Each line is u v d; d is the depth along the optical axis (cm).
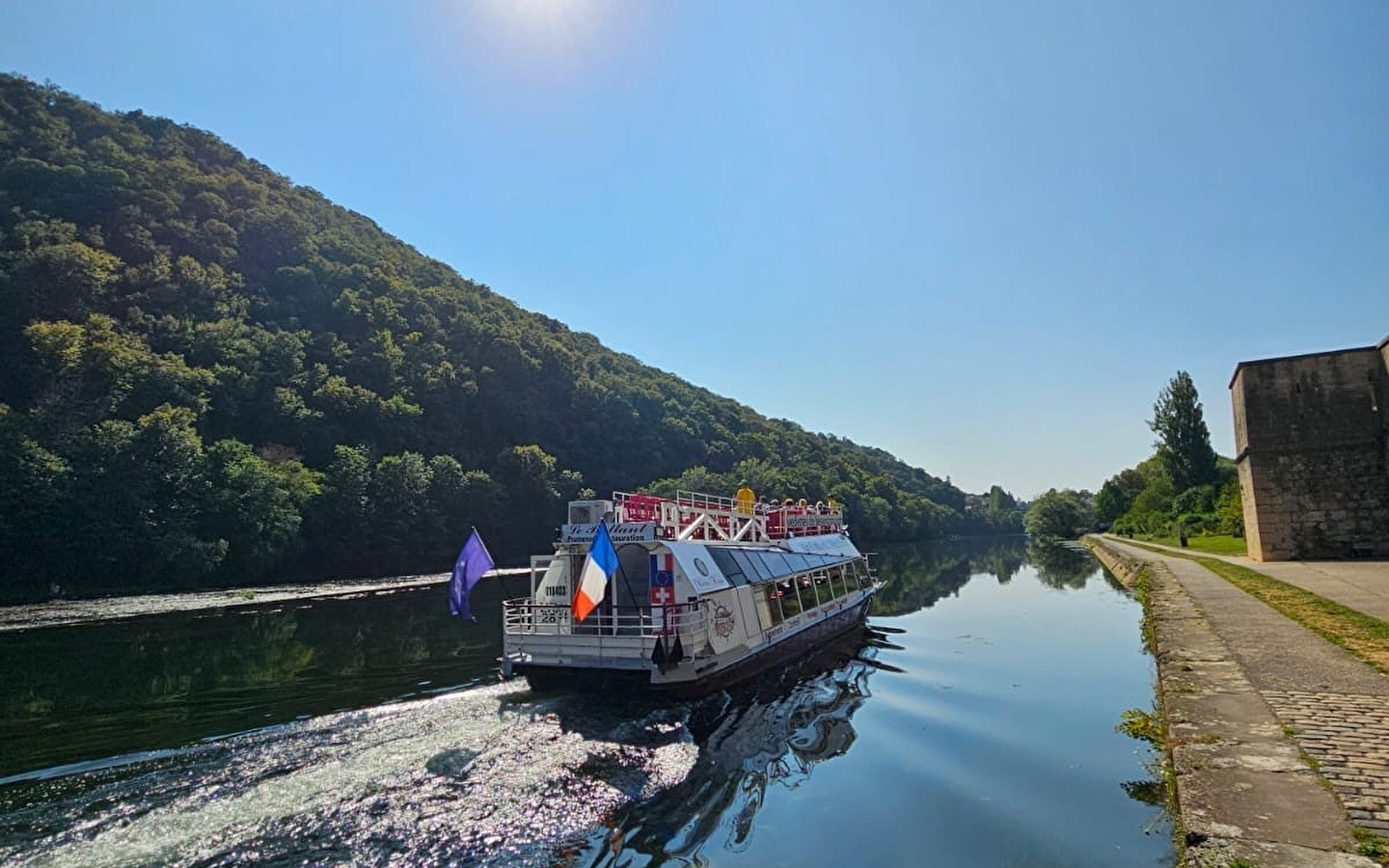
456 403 9844
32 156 8950
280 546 5875
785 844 886
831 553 2825
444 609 3803
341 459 6944
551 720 1323
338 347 9112
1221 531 5816
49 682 1981
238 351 7719
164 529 5216
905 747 1277
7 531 4531
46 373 5891
